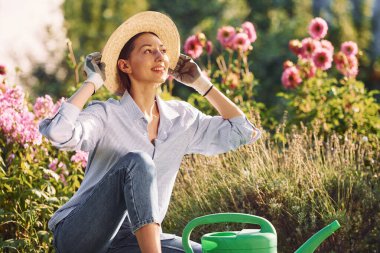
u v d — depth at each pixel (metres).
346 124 6.32
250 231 3.19
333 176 5.09
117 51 3.74
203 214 4.96
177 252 3.64
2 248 4.60
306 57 6.79
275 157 5.46
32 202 4.82
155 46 3.73
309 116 6.45
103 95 6.34
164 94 6.41
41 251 4.75
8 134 5.00
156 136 3.76
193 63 3.94
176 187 5.43
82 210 3.53
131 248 3.67
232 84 6.70
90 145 3.61
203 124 3.91
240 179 5.05
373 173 5.43
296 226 4.76
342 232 4.68
